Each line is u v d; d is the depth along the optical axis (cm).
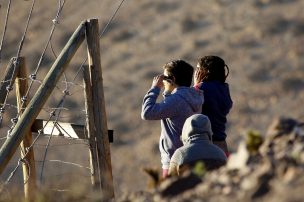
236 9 15600
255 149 1353
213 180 1320
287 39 14350
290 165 1248
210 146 1727
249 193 1227
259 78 13388
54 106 12206
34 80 2252
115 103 13550
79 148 9606
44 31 15938
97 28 2105
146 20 16038
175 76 1956
